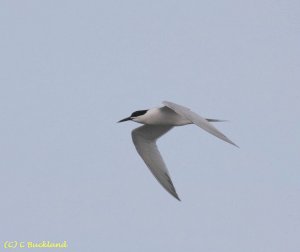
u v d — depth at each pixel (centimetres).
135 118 1547
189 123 1533
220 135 1238
